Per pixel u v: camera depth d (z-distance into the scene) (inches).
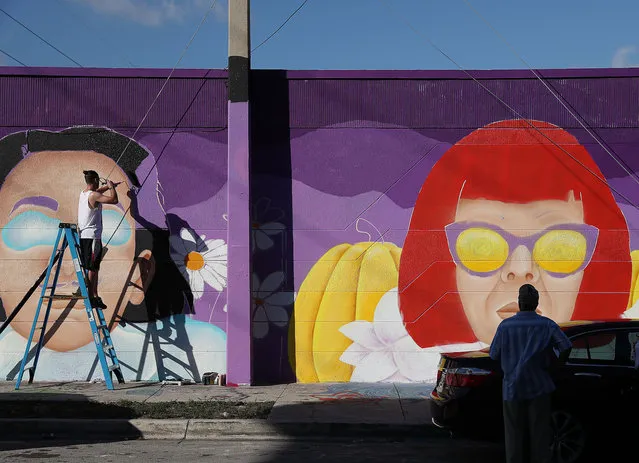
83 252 504.4
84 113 544.4
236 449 372.8
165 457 352.8
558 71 542.3
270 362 533.0
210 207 541.0
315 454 362.0
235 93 532.4
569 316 534.3
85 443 386.9
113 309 535.5
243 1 535.8
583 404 329.7
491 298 536.1
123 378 532.1
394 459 352.5
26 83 544.7
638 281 534.0
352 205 541.0
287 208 540.7
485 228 539.2
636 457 347.6
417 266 538.0
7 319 530.3
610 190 538.3
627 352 337.1
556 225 538.0
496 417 334.0
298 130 543.8
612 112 541.3
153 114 544.4
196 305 535.8
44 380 532.7
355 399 469.7
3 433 402.6
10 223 538.9
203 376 525.0
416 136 543.8
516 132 542.3
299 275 538.0
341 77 545.6
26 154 541.6
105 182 531.5
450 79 545.6
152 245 538.6
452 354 362.6
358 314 536.1
